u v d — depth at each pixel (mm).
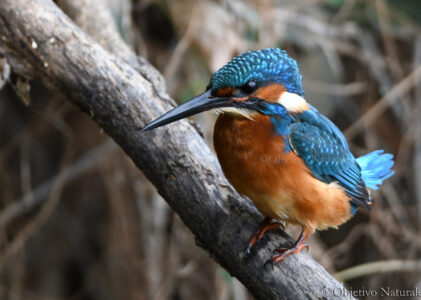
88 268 13039
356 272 10492
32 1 6406
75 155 12195
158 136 6105
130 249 11258
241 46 10039
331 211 6098
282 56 6062
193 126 6395
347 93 11977
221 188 6012
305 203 5855
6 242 11094
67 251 13195
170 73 9688
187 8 9914
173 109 5930
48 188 12711
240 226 5848
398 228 11820
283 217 5938
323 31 11742
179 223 11023
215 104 5926
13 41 6430
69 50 6383
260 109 5910
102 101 6289
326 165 6324
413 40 12602
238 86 5871
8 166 12555
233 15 9922
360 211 11977
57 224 13125
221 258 5965
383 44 12766
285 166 5766
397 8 12258
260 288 5707
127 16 9648
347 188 6750
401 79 11828
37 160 12945
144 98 6266
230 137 5898
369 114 11938
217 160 6258
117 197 11156
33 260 13125
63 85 6477
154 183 6242
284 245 5762
